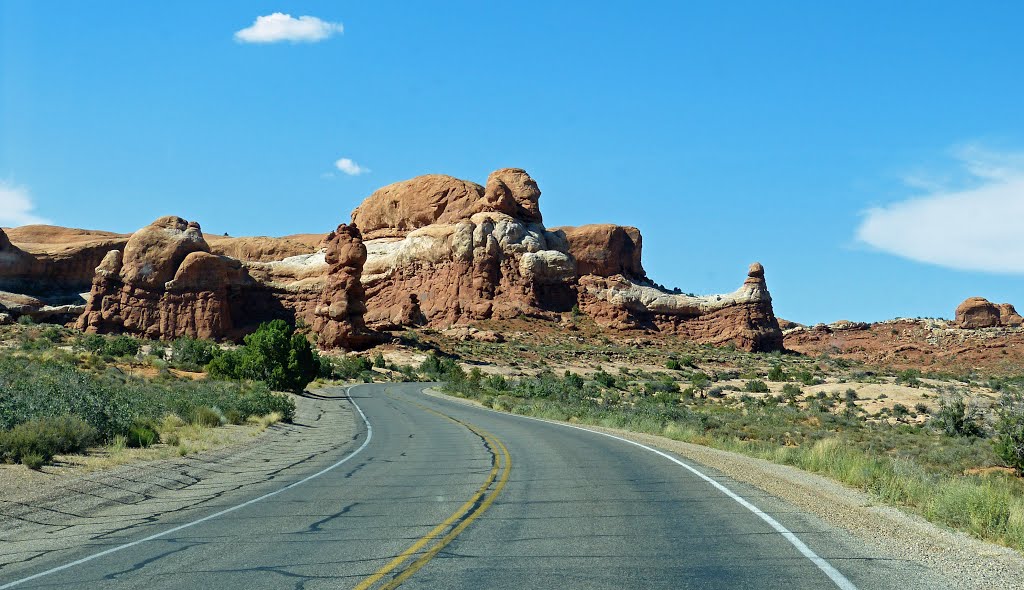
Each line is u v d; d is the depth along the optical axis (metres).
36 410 20.89
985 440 39.53
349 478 16.89
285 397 39.62
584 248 187.00
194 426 26.64
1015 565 8.02
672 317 172.38
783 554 8.50
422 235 174.88
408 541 9.58
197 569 8.41
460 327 148.25
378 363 107.69
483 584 7.39
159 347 90.00
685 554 8.59
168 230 162.75
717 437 30.72
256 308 172.12
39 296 172.00
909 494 12.80
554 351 134.12
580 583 7.38
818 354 194.62
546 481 15.29
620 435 28.00
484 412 45.19
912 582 7.27
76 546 10.23
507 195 178.12
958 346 186.38
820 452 18.45
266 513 12.35
